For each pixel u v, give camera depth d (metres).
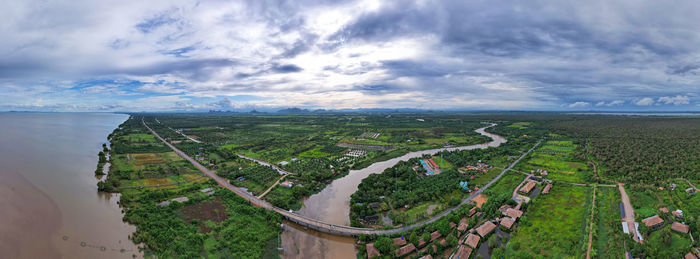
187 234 100.88
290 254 95.94
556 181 160.25
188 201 129.12
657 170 172.25
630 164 187.75
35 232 104.19
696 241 92.50
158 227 105.19
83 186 152.88
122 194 137.38
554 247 95.56
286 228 113.19
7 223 110.00
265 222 114.31
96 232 104.69
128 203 128.25
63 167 191.38
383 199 137.38
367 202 133.50
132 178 164.62
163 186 152.75
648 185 143.62
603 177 167.00
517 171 184.88
